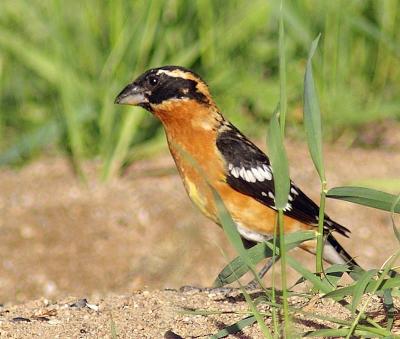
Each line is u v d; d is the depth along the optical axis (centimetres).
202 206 1027
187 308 869
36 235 1371
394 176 1451
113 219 1391
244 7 1597
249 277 1266
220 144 1016
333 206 1419
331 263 1052
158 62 1520
